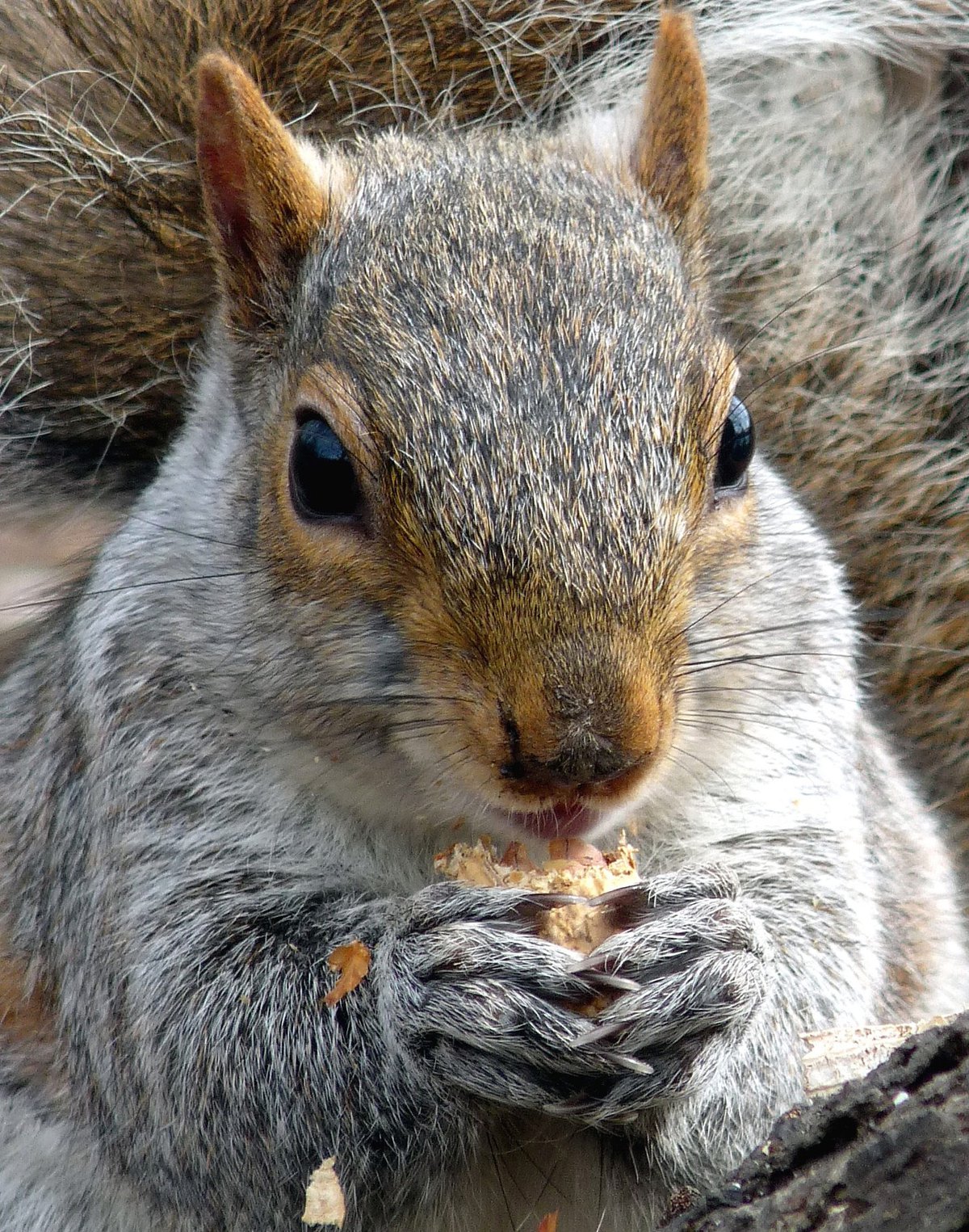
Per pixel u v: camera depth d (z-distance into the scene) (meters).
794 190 1.61
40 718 1.58
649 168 1.55
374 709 1.53
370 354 1.52
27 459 1.60
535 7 1.60
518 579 1.51
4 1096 1.57
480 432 1.52
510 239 1.53
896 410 1.61
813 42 1.60
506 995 1.52
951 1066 1.50
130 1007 1.55
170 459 1.56
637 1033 1.52
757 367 1.61
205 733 1.55
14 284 1.60
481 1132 1.54
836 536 1.61
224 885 1.54
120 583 1.55
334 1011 1.54
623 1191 1.54
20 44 1.60
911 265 1.61
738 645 1.53
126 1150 1.55
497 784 1.52
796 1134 1.50
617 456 1.52
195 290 1.60
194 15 1.60
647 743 1.51
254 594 1.53
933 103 1.61
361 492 1.52
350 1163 1.54
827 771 1.55
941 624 1.61
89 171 1.60
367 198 1.54
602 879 1.53
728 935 1.53
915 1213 1.49
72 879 1.56
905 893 1.58
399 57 1.60
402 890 1.55
